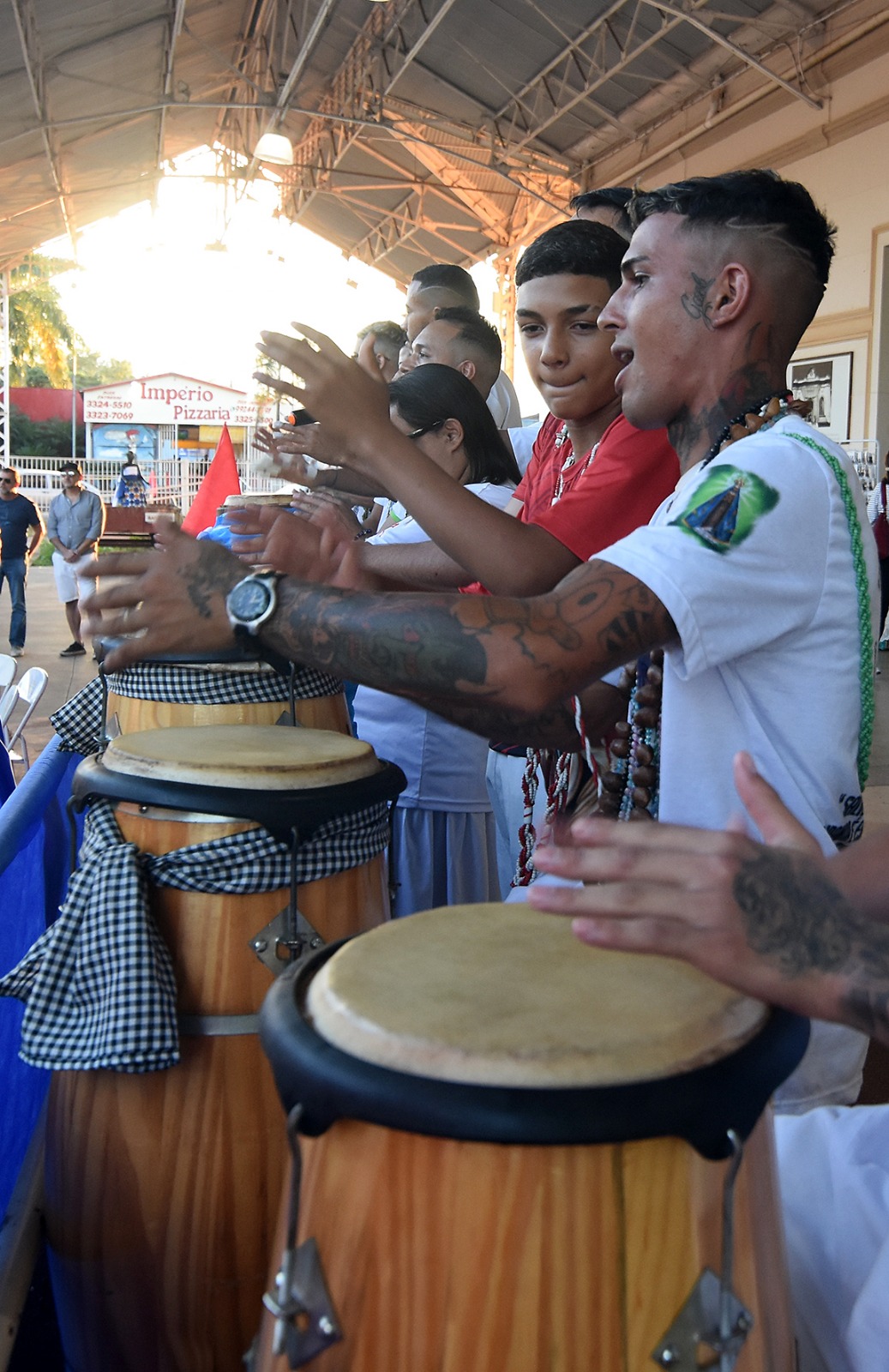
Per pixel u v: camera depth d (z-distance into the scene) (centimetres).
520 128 1510
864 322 1059
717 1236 68
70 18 1148
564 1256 66
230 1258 126
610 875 67
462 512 123
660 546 97
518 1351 66
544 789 199
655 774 117
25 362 4450
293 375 123
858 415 1073
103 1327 129
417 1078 67
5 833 154
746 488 101
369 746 150
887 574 877
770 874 66
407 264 2288
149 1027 118
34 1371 148
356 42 1518
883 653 871
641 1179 67
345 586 126
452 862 228
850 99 1042
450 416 217
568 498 135
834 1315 88
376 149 1809
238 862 126
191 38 1400
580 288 160
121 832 133
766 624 101
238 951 127
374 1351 68
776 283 114
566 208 1588
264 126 1841
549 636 93
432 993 76
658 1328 67
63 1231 130
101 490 2964
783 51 1105
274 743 148
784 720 107
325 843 131
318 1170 70
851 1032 113
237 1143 125
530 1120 64
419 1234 67
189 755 136
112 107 1540
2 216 1836
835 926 66
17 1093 164
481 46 1335
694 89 1246
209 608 101
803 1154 97
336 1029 72
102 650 180
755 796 76
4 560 915
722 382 117
